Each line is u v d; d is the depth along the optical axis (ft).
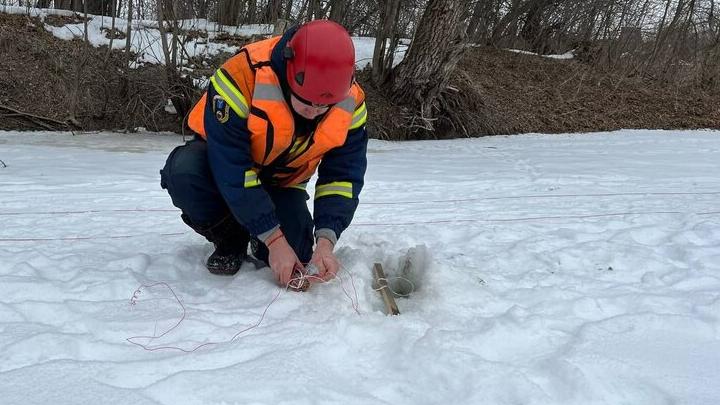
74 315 6.63
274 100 6.70
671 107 49.03
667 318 7.12
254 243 8.44
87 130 35.96
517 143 37.76
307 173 8.01
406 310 7.46
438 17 37.76
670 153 32.60
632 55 53.62
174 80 35.70
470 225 12.25
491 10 52.29
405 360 5.94
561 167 26.66
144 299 7.21
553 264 9.41
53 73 37.19
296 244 8.13
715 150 34.19
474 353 6.15
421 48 38.55
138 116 36.76
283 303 7.08
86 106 36.52
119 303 7.06
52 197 15.83
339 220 7.66
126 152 27.96
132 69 37.63
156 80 36.76
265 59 6.76
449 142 38.45
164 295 7.37
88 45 36.76
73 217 13.04
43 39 38.70
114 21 38.22
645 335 6.77
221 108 6.81
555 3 53.67
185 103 36.50
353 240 9.89
